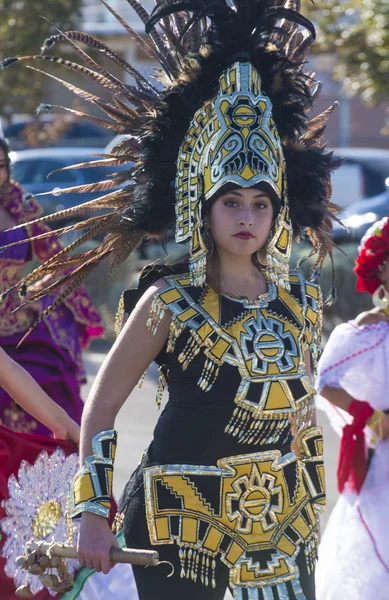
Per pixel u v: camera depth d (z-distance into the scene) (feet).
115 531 23.90
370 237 31.55
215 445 22.58
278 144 23.94
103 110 25.82
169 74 25.77
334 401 31.35
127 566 25.84
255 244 23.30
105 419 22.57
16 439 28.02
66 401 39.99
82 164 25.68
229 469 22.58
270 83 24.32
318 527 24.20
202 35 25.54
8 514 26.37
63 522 26.81
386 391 31.07
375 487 30.35
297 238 25.82
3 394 37.68
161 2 25.39
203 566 22.45
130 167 26.91
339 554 30.58
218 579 22.62
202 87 24.06
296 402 23.00
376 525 30.04
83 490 21.94
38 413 28.55
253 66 24.25
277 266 23.94
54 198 114.52
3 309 39.14
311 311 24.14
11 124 160.97
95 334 42.83
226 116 23.54
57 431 28.63
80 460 22.43
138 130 25.03
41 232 40.19
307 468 23.76
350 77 118.73
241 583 22.47
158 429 23.25
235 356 22.61
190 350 22.68
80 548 21.63
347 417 32.65
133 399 66.64
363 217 94.89
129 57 172.55
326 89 181.57
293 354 23.17
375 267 31.48
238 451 22.70
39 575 22.90
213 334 22.67
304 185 24.91
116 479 49.37
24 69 150.82
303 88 24.67
